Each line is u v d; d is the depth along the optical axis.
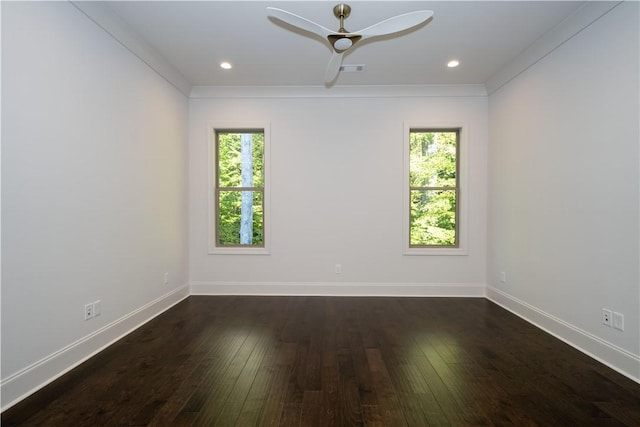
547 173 2.85
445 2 2.37
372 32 2.12
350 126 4.07
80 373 2.08
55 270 2.03
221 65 3.44
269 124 4.07
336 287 4.09
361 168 4.07
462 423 1.60
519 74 3.28
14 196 1.76
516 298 3.36
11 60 1.74
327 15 2.54
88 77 2.31
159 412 1.68
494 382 1.99
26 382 1.83
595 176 2.33
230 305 3.62
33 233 1.88
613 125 2.18
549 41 2.78
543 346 2.53
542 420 1.63
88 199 2.32
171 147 3.58
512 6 2.41
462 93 3.99
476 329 2.90
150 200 3.16
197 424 1.59
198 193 4.08
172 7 2.43
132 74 2.85
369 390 1.90
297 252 4.09
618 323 2.15
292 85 3.99
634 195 2.04
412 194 4.17
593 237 2.35
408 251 4.06
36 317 1.90
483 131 4.00
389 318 3.20
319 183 4.07
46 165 1.96
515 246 3.36
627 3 2.07
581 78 2.46
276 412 1.69
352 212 4.08
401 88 3.99
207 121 4.06
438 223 4.16
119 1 2.34
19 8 1.78
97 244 2.41
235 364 2.22
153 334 2.76
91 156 2.35
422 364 2.22
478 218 4.02
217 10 2.47
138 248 2.96
